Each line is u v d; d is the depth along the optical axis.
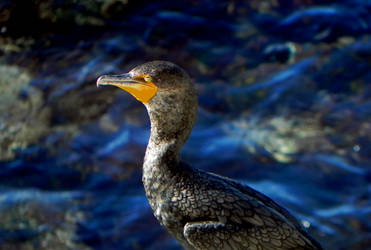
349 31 18.23
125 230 13.65
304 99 16.66
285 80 17.05
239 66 17.28
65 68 16.55
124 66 16.75
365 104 16.52
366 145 15.45
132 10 17.95
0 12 16.42
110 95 16.22
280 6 18.80
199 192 8.20
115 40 17.23
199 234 8.02
